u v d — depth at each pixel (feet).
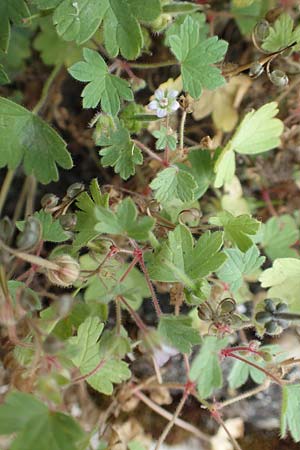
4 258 0.69
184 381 0.89
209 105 0.93
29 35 0.93
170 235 0.76
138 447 0.82
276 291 0.81
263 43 0.83
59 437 0.65
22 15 0.78
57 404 0.68
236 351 0.82
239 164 0.95
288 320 0.76
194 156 0.85
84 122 0.96
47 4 0.76
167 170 0.79
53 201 0.80
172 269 0.75
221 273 0.79
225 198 0.91
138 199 0.85
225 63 0.87
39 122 0.80
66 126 0.97
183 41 0.78
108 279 0.83
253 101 0.92
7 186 0.91
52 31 0.89
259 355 0.78
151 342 0.71
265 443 0.88
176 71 0.91
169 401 0.89
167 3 0.81
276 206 0.96
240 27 0.91
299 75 0.88
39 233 0.70
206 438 0.88
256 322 0.77
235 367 0.82
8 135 0.80
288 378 0.85
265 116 0.84
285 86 0.87
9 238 0.71
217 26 0.94
